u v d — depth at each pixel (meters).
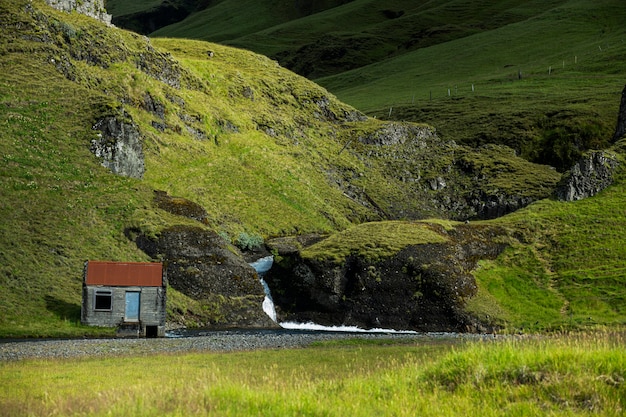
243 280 76.88
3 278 61.09
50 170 82.19
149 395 25.06
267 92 160.62
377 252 80.56
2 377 33.44
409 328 73.81
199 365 39.03
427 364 30.44
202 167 111.81
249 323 72.62
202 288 73.25
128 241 75.06
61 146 87.50
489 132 177.00
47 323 57.28
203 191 103.69
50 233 70.38
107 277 59.41
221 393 24.28
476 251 85.94
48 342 50.34
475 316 72.88
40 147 85.38
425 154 161.88
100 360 41.59
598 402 22.58
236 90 149.50
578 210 96.38
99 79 109.81
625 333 56.69
